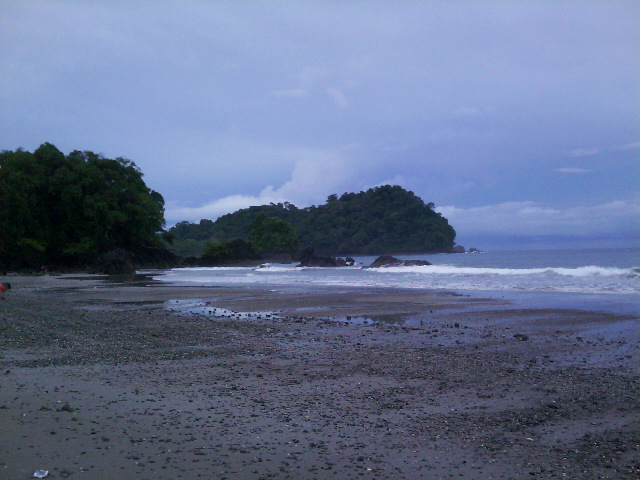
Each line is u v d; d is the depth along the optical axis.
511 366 10.72
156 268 82.62
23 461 5.48
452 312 19.83
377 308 21.61
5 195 68.25
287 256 108.38
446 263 71.25
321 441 6.41
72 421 6.90
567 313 18.61
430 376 9.87
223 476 5.32
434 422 7.19
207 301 25.50
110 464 5.50
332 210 185.00
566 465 5.78
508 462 5.85
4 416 7.04
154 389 8.84
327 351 12.48
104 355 11.90
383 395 8.55
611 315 17.86
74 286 38.22
